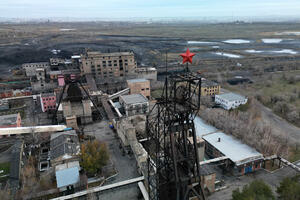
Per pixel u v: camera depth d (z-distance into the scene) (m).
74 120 76.62
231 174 56.16
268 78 146.25
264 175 55.94
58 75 122.25
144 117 76.31
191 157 34.38
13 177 51.94
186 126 33.44
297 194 42.50
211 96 109.06
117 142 71.12
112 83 128.00
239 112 85.75
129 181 50.94
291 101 106.50
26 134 73.31
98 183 52.66
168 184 36.22
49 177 52.72
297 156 64.38
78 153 57.09
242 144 64.19
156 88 127.38
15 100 109.38
